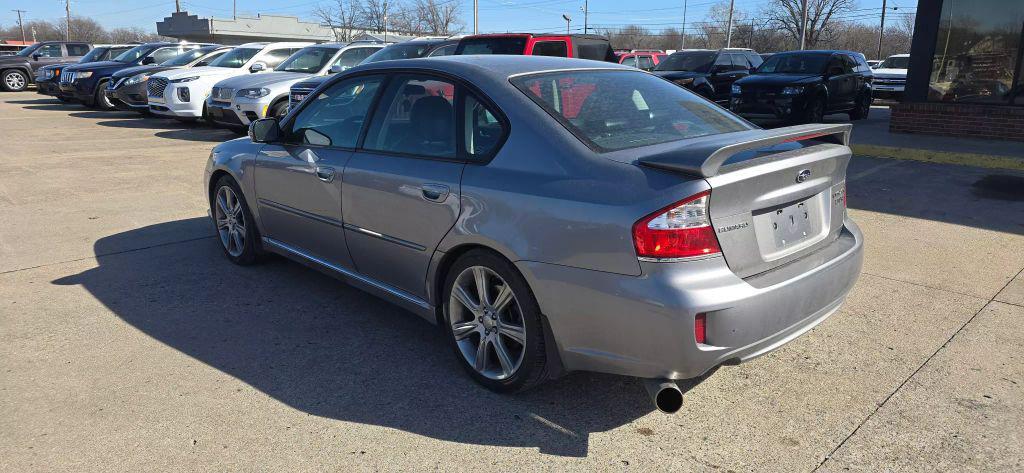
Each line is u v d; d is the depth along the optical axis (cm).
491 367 335
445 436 296
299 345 383
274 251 481
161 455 281
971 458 277
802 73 1443
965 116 1096
